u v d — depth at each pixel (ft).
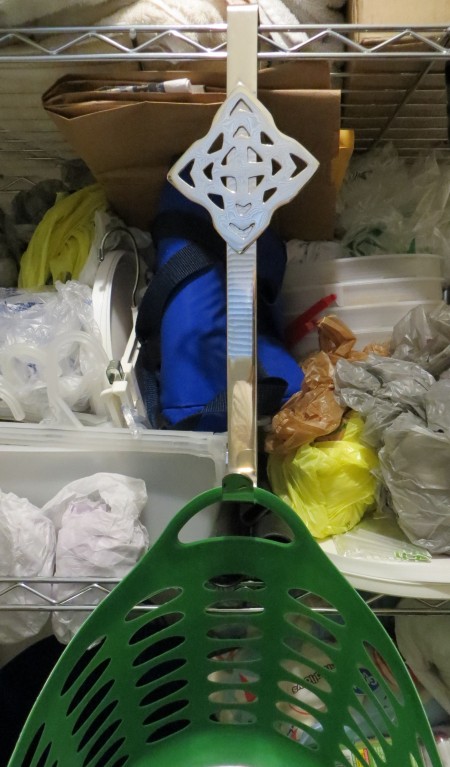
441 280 2.74
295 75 2.08
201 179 1.76
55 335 2.22
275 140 1.74
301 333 2.76
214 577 2.01
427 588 1.96
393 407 2.13
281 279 2.58
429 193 2.85
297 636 1.94
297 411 2.27
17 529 2.06
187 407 2.23
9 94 2.74
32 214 3.07
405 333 2.41
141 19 2.27
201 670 2.03
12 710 2.43
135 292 2.68
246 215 1.74
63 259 2.68
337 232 3.02
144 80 2.24
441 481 2.00
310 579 1.78
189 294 2.29
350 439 2.22
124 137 2.28
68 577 2.01
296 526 1.70
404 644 2.54
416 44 2.13
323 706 2.41
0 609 2.01
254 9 1.81
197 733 2.11
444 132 3.33
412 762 1.83
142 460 2.28
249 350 1.72
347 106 3.04
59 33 2.12
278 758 2.08
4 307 2.35
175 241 2.35
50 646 2.58
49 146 3.26
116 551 2.05
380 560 2.01
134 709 2.00
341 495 2.19
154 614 1.86
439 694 2.46
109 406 2.21
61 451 2.26
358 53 1.96
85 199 2.78
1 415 2.41
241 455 1.69
